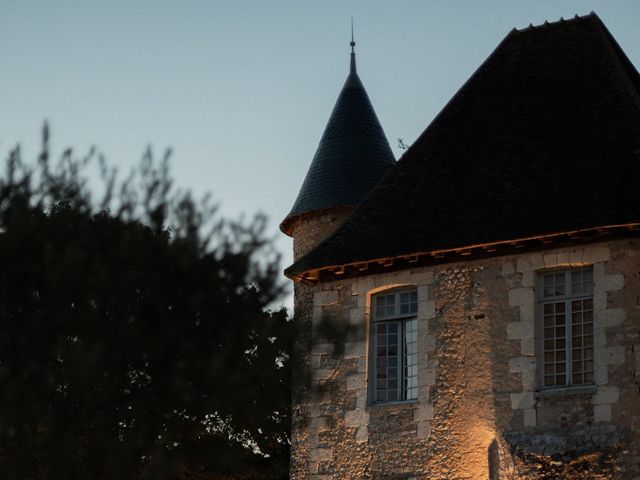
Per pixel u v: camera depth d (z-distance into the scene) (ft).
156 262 55.98
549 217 70.69
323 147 101.50
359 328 60.70
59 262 53.83
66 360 52.90
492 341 71.26
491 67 87.20
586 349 68.49
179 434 57.36
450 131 84.02
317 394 63.67
